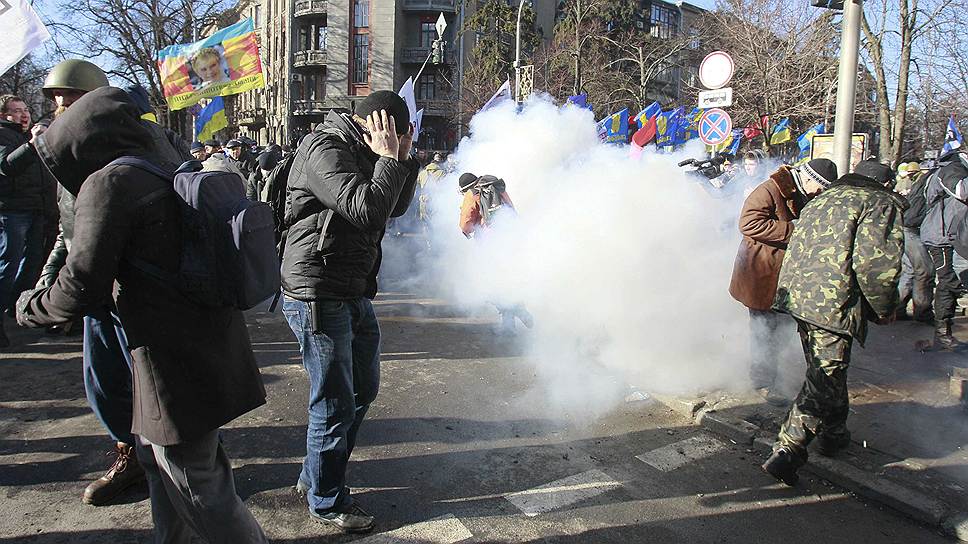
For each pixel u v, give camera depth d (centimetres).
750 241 466
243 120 5225
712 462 389
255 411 442
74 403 447
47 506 319
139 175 207
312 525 309
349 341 298
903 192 867
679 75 3916
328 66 4162
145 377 216
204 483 225
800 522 328
